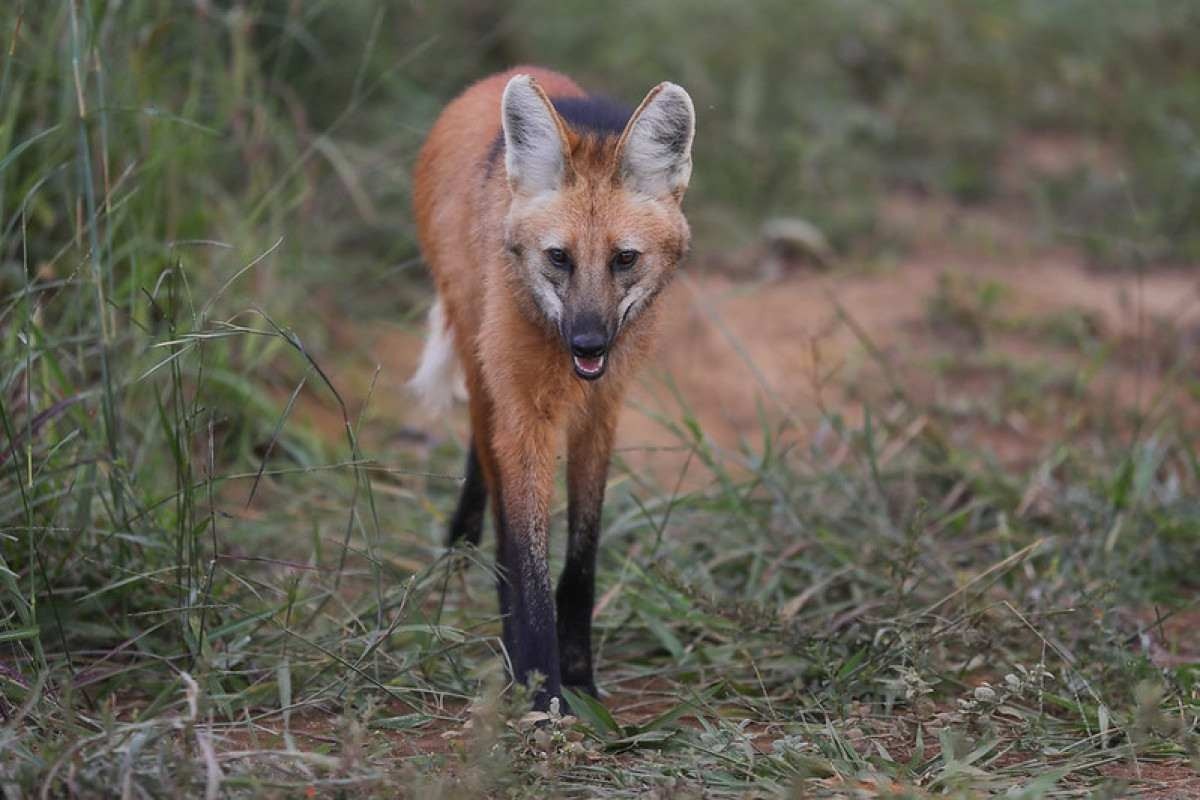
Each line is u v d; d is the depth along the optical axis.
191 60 11.30
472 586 8.63
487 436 7.64
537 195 7.05
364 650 7.20
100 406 8.38
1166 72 19.55
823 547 8.94
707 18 18.50
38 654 6.58
